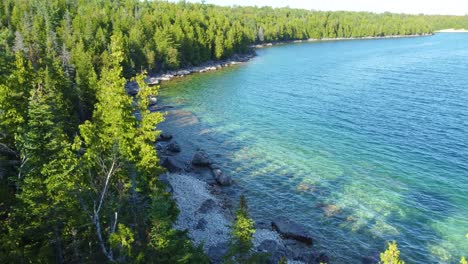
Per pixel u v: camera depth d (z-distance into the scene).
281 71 152.88
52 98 54.19
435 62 167.12
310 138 73.31
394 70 148.12
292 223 45.09
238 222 29.27
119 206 31.23
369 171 58.53
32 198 28.44
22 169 31.56
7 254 25.91
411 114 87.00
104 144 32.09
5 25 147.25
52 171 27.81
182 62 163.88
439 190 52.25
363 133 75.19
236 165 61.94
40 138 30.47
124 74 130.25
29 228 28.02
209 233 43.12
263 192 53.19
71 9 173.75
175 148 67.44
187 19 199.12
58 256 30.06
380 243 41.72
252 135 75.75
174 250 26.83
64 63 98.81
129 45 141.38
